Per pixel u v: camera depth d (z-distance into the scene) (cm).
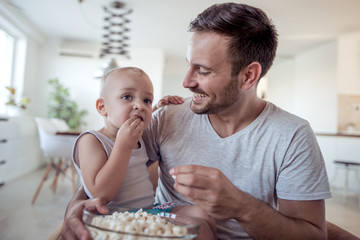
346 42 601
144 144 113
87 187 86
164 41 650
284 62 785
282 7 461
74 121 601
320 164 94
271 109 103
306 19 504
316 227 85
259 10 97
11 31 543
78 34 631
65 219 71
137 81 102
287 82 771
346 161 459
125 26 566
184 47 689
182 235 54
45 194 369
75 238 65
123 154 87
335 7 457
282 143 95
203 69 90
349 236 90
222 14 89
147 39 640
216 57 88
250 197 72
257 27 91
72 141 340
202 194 64
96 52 671
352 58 603
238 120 100
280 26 539
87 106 670
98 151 91
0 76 525
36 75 649
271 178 95
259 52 94
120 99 101
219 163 100
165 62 837
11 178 448
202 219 84
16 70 569
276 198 103
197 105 96
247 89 94
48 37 657
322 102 638
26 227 251
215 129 105
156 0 452
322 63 641
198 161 103
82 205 73
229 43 87
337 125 594
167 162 110
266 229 74
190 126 109
